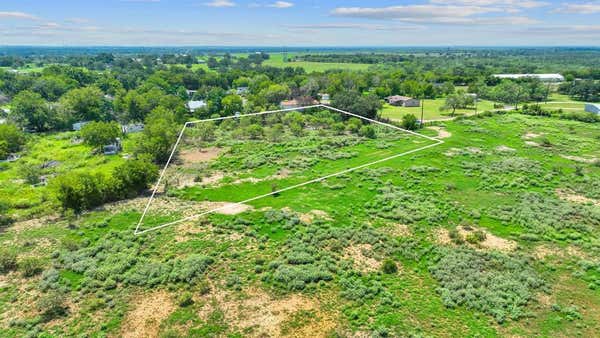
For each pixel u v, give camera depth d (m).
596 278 34.22
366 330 27.78
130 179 52.72
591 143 77.75
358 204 49.00
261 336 27.19
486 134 84.69
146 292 31.92
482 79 170.75
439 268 35.62
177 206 48.47
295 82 151.62
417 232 42.19
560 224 43.59
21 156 75.44
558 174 60.38
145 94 121.19
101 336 27.02
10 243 39.59
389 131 88.50
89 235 41.25
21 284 32.84
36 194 55.16
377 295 31.78
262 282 33.06
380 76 171.25
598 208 47.75
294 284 32.47
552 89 158.00
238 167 63.94
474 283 33.34
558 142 78.44
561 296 32.09
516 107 116.50
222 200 50.38
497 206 48.69
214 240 39.66
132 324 28.33
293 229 41.94
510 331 28.08
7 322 28.42
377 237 40.62
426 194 52.34
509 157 68.62
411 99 128.62
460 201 50.50
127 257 36.28
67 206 47.78
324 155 69.88
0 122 96.81
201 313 29.45
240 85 175.38
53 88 136.25
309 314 29.39
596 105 115.25
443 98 146.25
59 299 29.94
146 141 70.06
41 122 97.81
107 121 108.44
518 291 32.25
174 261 35.66
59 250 37.94
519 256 37.62
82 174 50.66
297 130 86.94
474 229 43.12
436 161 66.38
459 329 28.16
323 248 38.59
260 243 39.19
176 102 114.50
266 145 77.38
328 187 54.47
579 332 28.03
